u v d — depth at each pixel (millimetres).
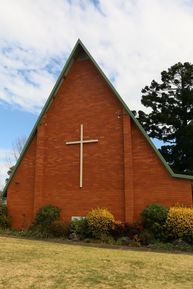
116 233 19266
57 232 20203
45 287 8820
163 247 17312
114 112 22438
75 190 22672
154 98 40594
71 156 23297
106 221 19312
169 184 20266
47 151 24188
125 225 19297
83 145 23031
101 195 21797
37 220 21969
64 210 22750
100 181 22000
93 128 22938
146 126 39719
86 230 19594
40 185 23703
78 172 22828
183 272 11227
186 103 39062
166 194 20250
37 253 13820
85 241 18750
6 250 14320
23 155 25078
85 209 22109
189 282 9891
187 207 19797
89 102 23484
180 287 9281
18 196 24719
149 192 20594
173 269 11648
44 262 11945
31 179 24438
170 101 39844
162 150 38125
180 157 37781
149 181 20703
